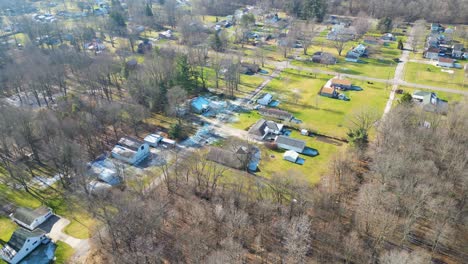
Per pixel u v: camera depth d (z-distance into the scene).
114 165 91.56
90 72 132.75
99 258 67.50
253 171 93.12
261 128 110.06
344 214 76.12
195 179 88.56
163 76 133.75
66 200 83.81
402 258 54.97
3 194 86.25
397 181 70.56
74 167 86.94
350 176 87.00
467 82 145.50
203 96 137.62
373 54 181.50
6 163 93.62
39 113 104.31
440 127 94.81
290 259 62.81
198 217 75.88
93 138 108.25
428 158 81.56
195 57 162.12
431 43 185.88
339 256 64.94
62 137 92.94
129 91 125.94
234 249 61.50
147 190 85.44
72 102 115.25
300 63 171.50
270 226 72.25
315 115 122.31
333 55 177.88
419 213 67.38
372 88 142.38
